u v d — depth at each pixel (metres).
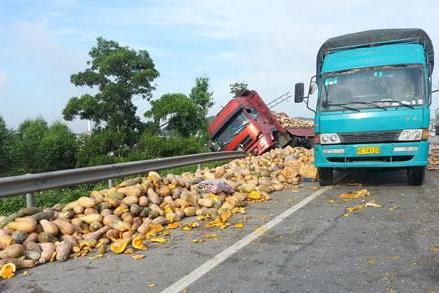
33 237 6.02
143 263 5.45
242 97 20.41
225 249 5.86
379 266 4.99
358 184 10.95
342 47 11.23
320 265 5.10
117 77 34.75
